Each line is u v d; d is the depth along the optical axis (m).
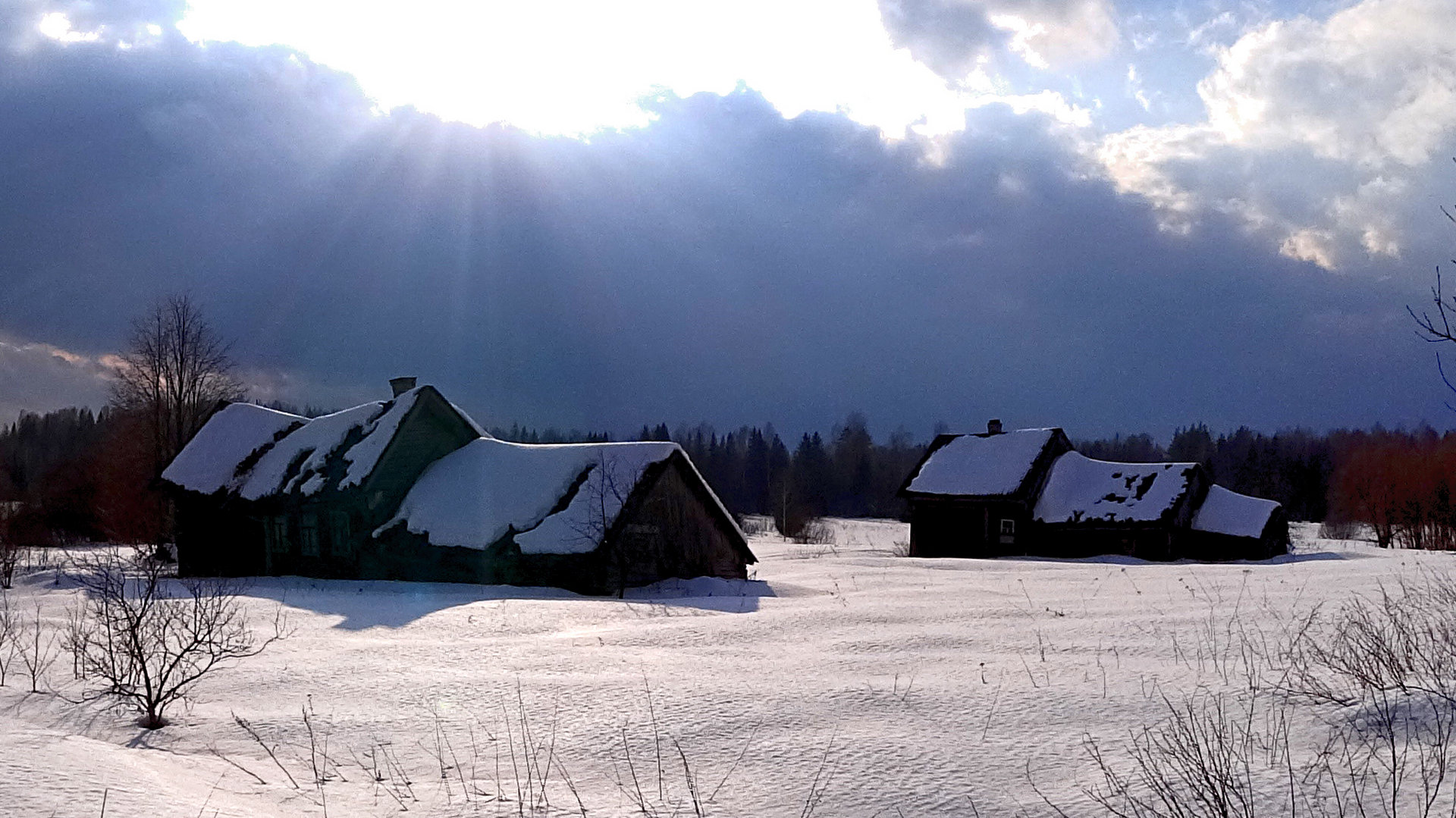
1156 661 10.70
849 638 12.95
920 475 46.72
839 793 6.82
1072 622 14.09
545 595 23.09
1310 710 8.09
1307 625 11.70
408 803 6.81
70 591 22.66
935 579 24.02
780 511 78.88
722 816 6.47
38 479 72.62
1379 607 13.59
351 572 28.72
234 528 32.50
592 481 26.67
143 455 52.12
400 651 12.53
